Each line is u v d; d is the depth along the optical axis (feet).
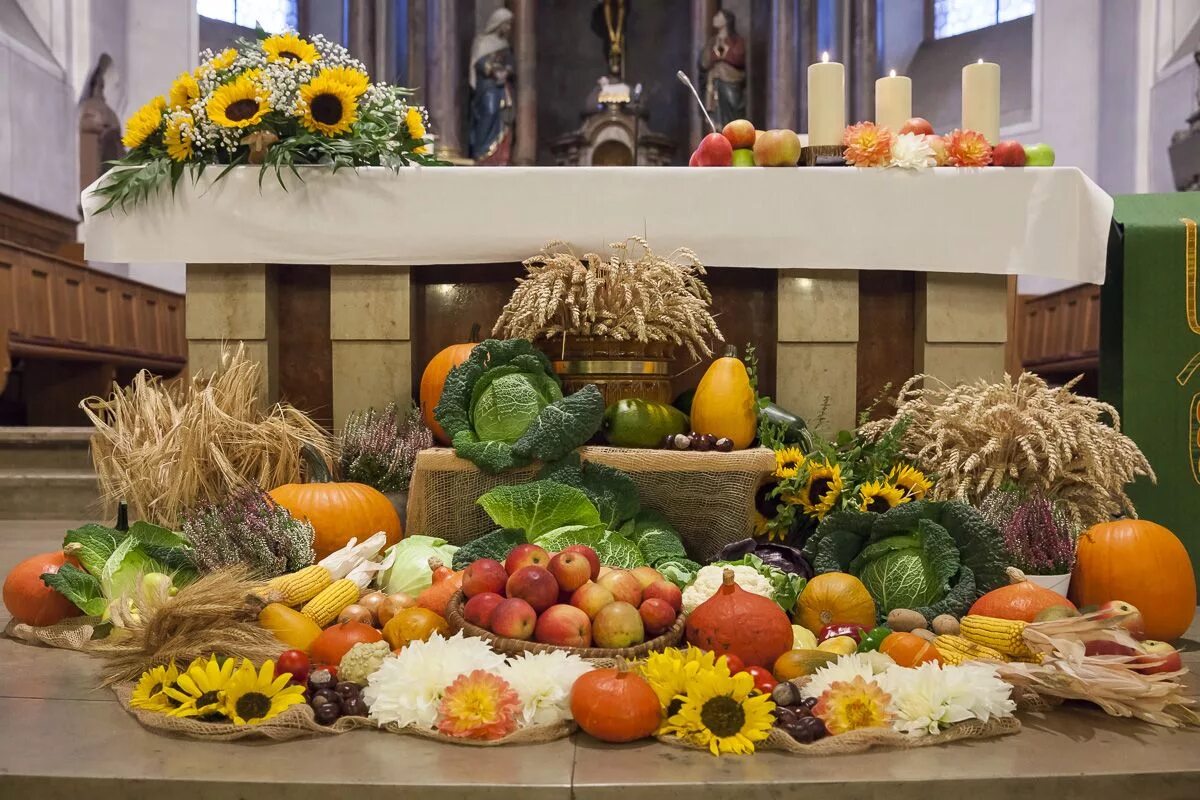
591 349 11.60
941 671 7.33
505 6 47.42
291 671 7.77
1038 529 9.85
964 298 12.63
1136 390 12.39
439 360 12.24
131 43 41.70
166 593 9.00
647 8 51.31
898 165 12.13
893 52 50.34
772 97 46.52
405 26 45.47
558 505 9.96
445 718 7.00
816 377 12.67
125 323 34.17
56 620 9.98
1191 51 36.94
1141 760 6.74
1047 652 7.93
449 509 10.93
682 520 11.05
